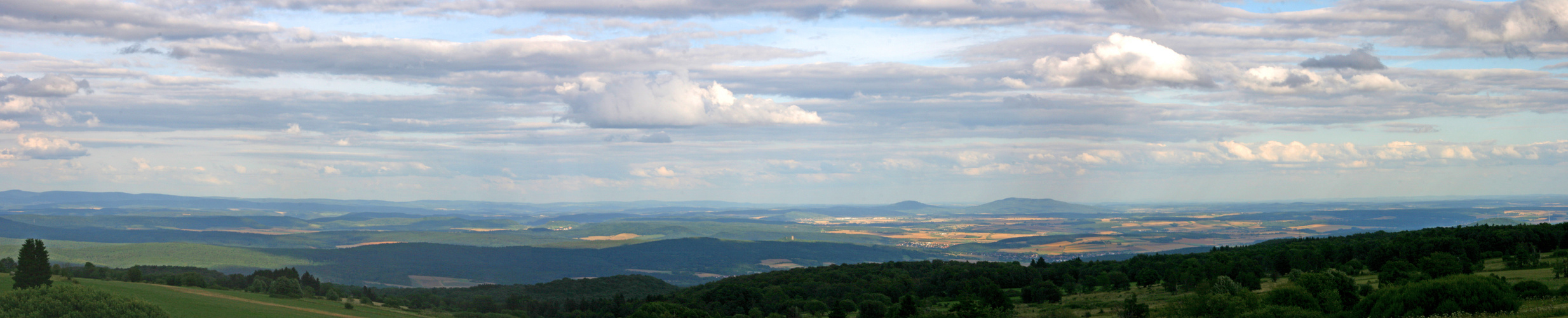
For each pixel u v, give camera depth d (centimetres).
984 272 19262
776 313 16738
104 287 16900
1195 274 14850
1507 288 7069
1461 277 7238
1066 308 13988
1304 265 15550
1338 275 9506
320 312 17350
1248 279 13488
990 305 14250
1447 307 6994
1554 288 8838
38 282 13412
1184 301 11706
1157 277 16800
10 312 10275
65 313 10631
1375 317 7619
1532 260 13475
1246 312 9469
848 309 16775
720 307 18238
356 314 17688
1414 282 7575
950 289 17950
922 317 13525
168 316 11844
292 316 15850
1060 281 18812
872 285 19375
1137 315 11688
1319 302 9250
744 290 18812
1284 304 9350
